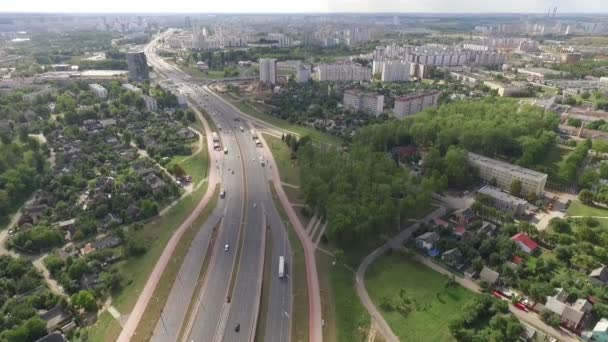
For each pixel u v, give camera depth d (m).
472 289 197.88
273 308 187.25
